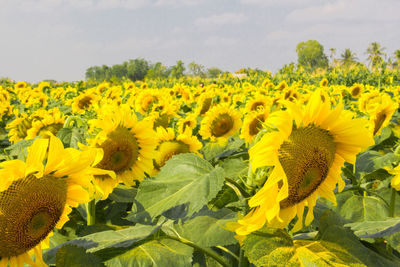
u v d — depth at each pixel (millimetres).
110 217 3758
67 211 1854
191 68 74250
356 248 1952
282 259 1789
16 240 1681
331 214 2102
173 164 2311
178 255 2314
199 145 4301
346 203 3520
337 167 2123
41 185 1722
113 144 3078
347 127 2041
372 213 3414
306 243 1957
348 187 3609
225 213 2592
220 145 6398
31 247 1751
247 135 6059
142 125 3211
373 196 3582
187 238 2404
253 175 2029
